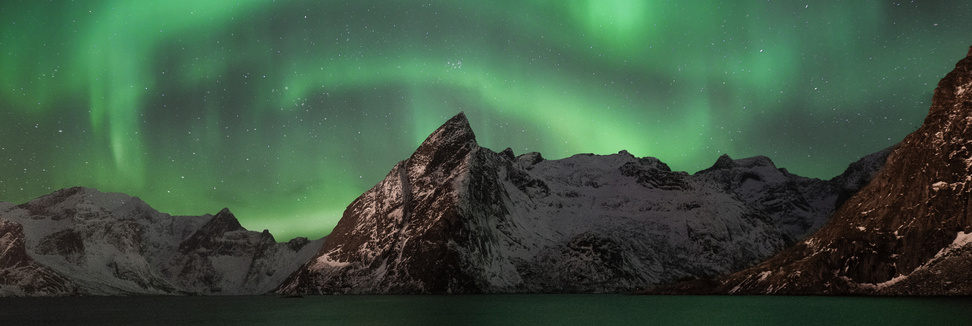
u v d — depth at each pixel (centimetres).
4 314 16762
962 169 14588
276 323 11806
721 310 12481
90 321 13562
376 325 10756
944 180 14762
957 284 13025
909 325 8444
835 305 12281
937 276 13500
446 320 11675
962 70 16625
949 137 15275
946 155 15050
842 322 9300
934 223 14362
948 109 15900
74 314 16525
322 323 11519
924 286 13500
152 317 14750
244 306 19738
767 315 10938
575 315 12550
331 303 19662
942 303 11588
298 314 14388
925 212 14662
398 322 11375
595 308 14738
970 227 13888
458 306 16350
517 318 11975
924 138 15888
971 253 13375
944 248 13962
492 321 11344
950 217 14225
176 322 12825
